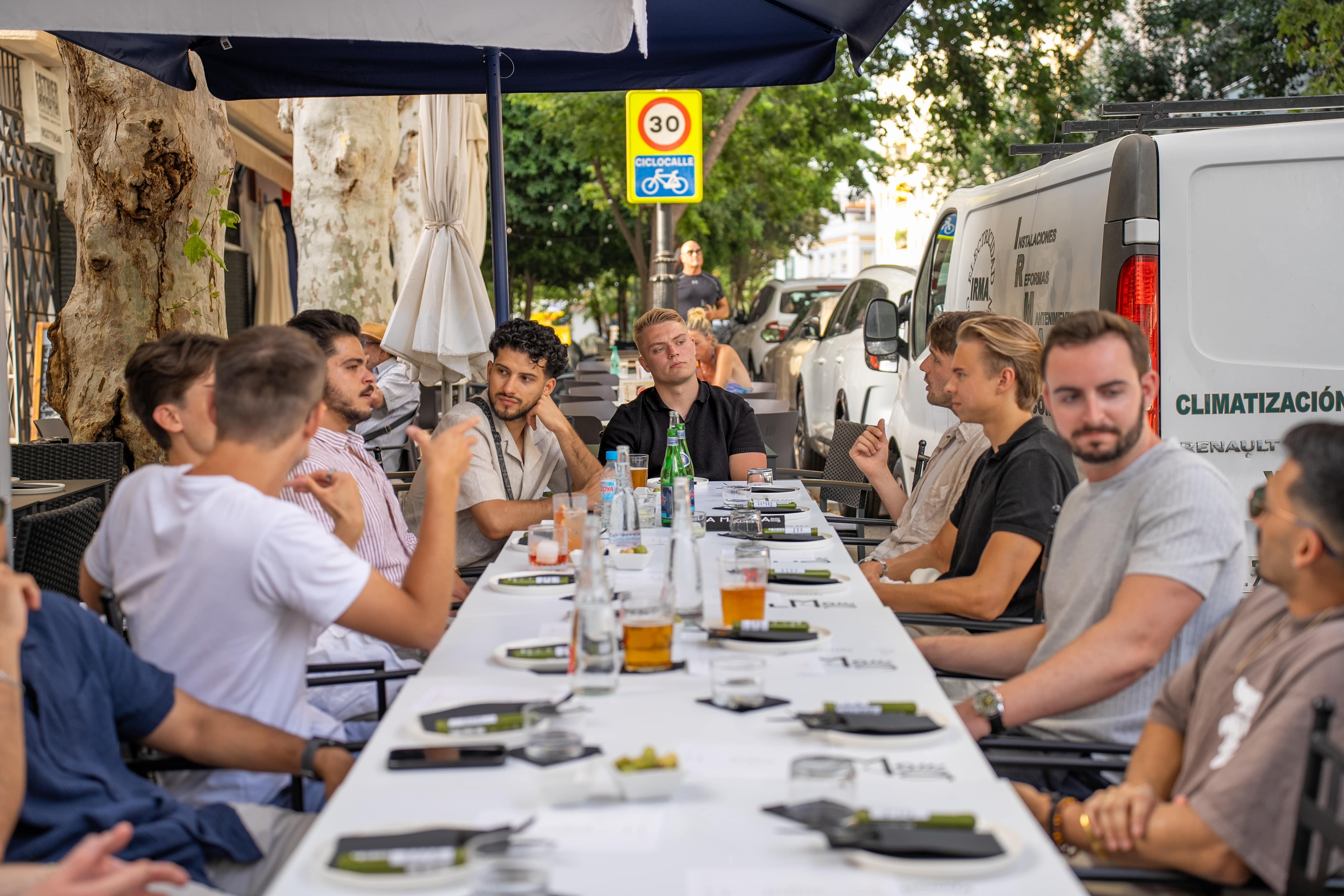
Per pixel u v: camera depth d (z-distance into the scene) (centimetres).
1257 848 209
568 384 1436
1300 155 503
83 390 603
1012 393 409
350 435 451
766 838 176
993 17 1549
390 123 1088
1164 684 267
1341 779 181
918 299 859
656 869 165
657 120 1134
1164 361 503
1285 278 504
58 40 564
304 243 1073
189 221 610
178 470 282
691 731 222
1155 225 502
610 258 3191
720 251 2766
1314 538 212
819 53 721
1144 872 217
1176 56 1566
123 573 278
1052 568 325
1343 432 212
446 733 218
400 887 161
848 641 287
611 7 404
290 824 263
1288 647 216
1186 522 287
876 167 2312
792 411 905
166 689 255
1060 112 1569
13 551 347
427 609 286
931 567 459
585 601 246
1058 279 574
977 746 225
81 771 231
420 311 751
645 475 531
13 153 1180
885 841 170
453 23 412
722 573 295
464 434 302
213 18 420
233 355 275
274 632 273
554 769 190
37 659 232
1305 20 1184
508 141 2906
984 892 159
